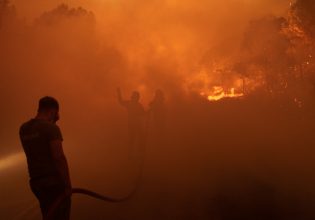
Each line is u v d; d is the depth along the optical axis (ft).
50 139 13.38
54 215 13.62
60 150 13.34
